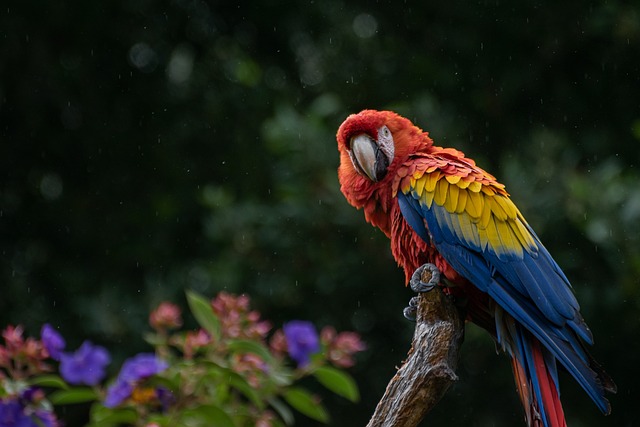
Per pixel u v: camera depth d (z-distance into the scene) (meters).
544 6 14.15
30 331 14.20
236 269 13.03
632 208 11.77
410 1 14.73
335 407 14.18
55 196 15.29
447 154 7.48
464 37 14.45
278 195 12.87
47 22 14.70
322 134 12.86
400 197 7.18
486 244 6.88
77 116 15.31
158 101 15.25
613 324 12.62
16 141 15.22
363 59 14.67
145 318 13.37
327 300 13.48
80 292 14.68
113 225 15.06
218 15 15.49
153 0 15.20
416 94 14.36
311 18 14.95
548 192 12.19
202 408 6.26
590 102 14.26
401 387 5.57
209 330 6.56
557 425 6.32
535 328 6.56
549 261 6.99
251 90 14.95
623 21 13.68
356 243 13.02
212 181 14.88
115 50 15.23
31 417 6.18
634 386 13.60
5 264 14.85
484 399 13.88
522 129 14.25
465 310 7.16
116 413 6.41
